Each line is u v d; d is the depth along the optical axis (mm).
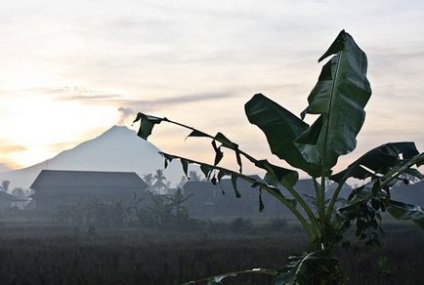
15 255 21922
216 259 19266
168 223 44781
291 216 68375
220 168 5168
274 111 5449
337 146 4773
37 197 86938
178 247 25469
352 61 4703
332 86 4770
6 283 14445
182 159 5297
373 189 4605
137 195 85688
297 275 3975
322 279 4312
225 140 5035
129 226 48094
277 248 24125
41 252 22484
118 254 21062
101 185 90562
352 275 14773
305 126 5441
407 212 4863
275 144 5254
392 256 19797
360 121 4746
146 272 15992
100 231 40906
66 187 88812
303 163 5145
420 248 22578
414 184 76812
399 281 14312
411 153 5527
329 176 5387
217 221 55812
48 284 14266
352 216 4605
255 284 13891
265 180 6012
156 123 5309
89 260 19781
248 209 75688
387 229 35219
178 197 46875
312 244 4664
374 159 5285
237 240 30812
